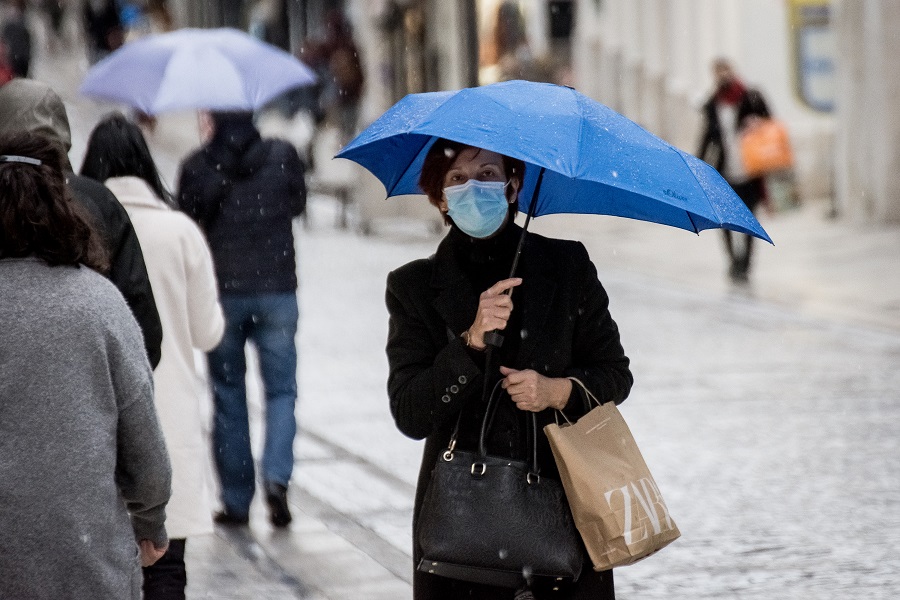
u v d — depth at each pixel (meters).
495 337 9.34
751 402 25.50
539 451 9.62
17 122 11.09
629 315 35.25
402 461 21.69
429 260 9.99
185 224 14.32
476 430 9.63
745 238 39.56
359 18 84.69
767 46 56.72
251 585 15.68
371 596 15.33
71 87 83.00
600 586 9.59
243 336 18.20
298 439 23.16
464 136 8.84
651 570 16.41
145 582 12.92
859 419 24.05
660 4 65.06
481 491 9.21
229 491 18.08
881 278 39.34
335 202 64.00
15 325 8.03
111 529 8.19
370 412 25.14
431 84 63.62
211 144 18.14
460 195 9.45
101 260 8.59
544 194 10.60
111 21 90.00
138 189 14.26
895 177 49.69
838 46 50.78
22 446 7.96
